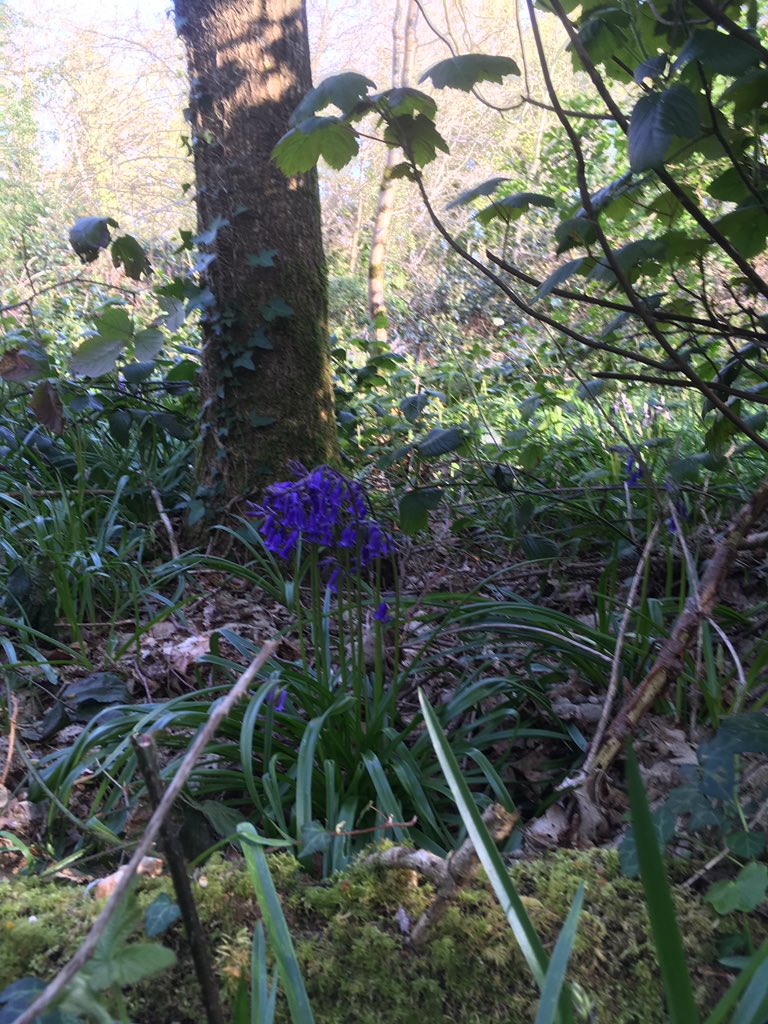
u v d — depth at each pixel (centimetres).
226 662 235
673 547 314
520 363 703
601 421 518
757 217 246
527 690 227
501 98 1441
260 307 411
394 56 1152
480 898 146
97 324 319
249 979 129
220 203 407
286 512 202
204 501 414
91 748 207
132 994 131
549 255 901
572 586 351
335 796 188
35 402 322
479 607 250
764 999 104
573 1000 118
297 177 412
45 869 169
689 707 226
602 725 194
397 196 1612
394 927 144
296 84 411
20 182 1480
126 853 170
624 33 237
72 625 289
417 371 735
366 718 221
